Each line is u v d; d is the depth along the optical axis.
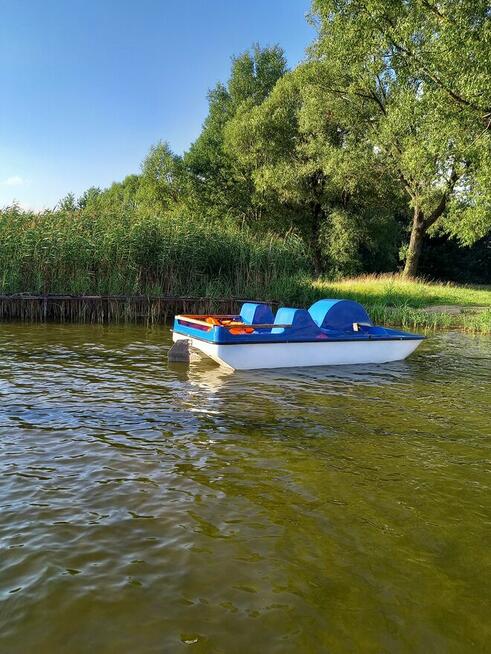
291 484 4.71
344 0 19.06
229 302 17.42
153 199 46.97
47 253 16.19
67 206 18.25
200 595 3.16
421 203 29.33
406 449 5.68
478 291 27.09
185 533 3.82
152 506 4.20
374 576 3.41
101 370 9.00
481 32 15.78
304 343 9.74
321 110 30.72
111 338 12.57
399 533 3.95
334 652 2.75
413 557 3.64
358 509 4.29
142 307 16.62
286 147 36.41
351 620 2.99
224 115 47.72
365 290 24.56
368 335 10.38
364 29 18.58
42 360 9.62
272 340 9.46
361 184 32.53
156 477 4.74
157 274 17.89
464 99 17.52
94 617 2.95
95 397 7.28
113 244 16.83
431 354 12.20
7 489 4.39
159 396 7.48
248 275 19.14
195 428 6.12
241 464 5.11
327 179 35.00
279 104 36.19
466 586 3.34
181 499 4.34
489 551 3.75
